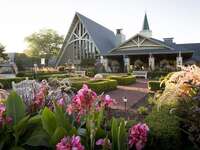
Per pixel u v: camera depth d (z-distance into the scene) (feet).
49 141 8.55
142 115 24.31
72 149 6.93
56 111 9.15
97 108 9.87
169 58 122.62
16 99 9.73
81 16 138.92
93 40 132.05
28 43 203.10
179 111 13.01
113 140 8.68
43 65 157.89
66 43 146.00
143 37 119.03
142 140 8.62
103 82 49.78
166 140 10.61
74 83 43.24
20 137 9.27
